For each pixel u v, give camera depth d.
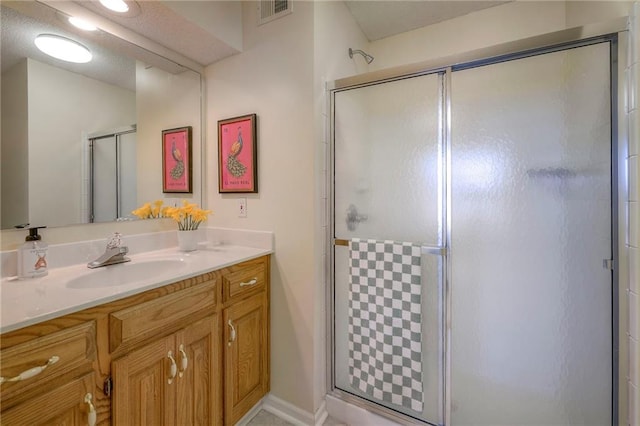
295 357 1.53
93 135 1.33
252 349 1.47
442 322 1.34
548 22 1.70
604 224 1.10
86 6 1.25
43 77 1.17
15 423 0.70
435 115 1.35
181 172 1.69
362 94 1.50
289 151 1.51
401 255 1.39
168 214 1.50
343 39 1.75
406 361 1.38
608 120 1.07
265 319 1.56
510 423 1.26
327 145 1.56
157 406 1.03
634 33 0.99
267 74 1.57
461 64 1.28
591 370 1.13
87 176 1.31
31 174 1.15
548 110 1.16
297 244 1.51
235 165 1.67
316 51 1.46
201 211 1.57
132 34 1.44
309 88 1.45
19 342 0.71
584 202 1.12
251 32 1.62
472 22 1.87
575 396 1.16
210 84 1.78
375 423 1.45
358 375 1.50
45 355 0.76
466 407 1.33
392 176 1.44
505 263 1.25
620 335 1.07
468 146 1.29
